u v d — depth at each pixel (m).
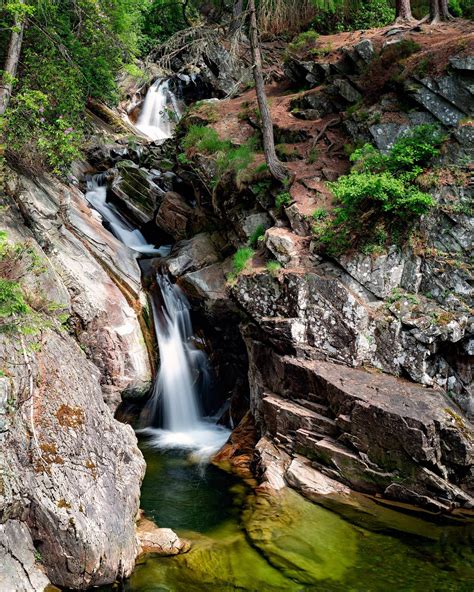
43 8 12.27
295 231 10.86
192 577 6.18
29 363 6.67
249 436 10.22
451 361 8.83
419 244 9.39
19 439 5.91
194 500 8.25
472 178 9.32
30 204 9.94
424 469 7.63
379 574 6.27
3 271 7.79
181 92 25.88
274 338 9.76
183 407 11.71
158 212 14.95
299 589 6.00
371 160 10.16
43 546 5.66
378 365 9.04
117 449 7.11
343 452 8.21
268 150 11.73
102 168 17.33
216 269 12.17
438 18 13.75
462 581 6.12
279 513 7.61
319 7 14.70
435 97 10.63
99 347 9.95
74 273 10.27
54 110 12.12
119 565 6.02
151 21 23.11
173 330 12.12
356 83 12.77
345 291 9.34
